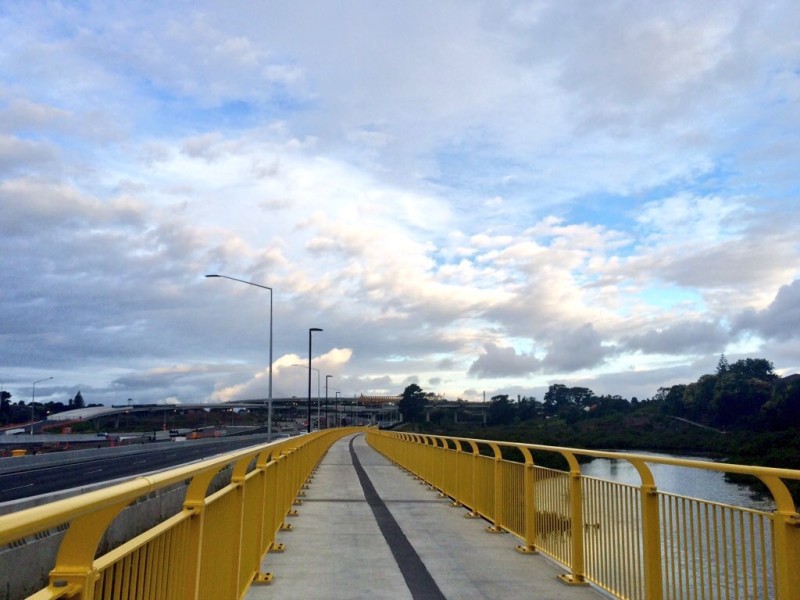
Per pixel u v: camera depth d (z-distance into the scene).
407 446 22.41
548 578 7.32
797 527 3.96
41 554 5.79
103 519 2.42
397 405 143.75
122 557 2.77
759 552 4.29
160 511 8.76
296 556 8.46
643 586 5.70
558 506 7.84
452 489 14.06
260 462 7.68
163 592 3.46
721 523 4.54
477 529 10.51
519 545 9.08
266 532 8.27
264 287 38.69
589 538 6.98
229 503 5.34
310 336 53.72
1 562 5.09
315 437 20.81
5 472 29.86
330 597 6.58
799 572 3.91
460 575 7.48
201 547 4.11
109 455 44.72
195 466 3.71
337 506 13.15
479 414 123.00
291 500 12.20
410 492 15.77
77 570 2.38
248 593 6.67
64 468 32.44
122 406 135.00
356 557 8.41
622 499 6.13
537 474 8.65
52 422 125.19
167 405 136.25
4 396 123.94
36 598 2.12
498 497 10.34
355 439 66.50
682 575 5.10
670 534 5.23
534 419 84.06
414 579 7.30
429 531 10.30
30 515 1.82
